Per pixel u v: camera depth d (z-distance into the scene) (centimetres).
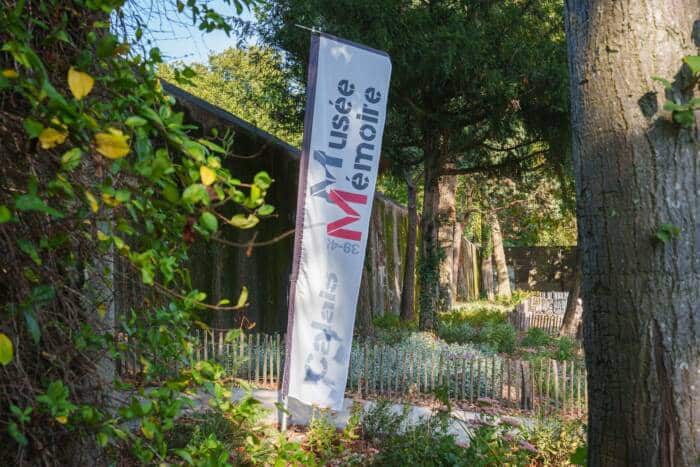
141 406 156
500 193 3048
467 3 1381
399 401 1055
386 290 2320
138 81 175
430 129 1548
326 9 1311
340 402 777
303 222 770
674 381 225
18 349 162
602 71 239
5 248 159
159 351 196
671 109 221
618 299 235
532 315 2464
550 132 1475
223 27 214
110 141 127
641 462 230
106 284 197
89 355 191
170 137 143
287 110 1598
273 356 1109
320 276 771
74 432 181
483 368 1134
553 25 1503
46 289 161
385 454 642
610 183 237
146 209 161
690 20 234
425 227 1630
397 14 1303
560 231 3731
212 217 141
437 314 1638
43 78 121
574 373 1184
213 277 1116
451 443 604
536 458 666
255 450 220
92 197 141
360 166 782
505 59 1402
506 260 4156
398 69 1350
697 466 221
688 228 228
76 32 186
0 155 154
